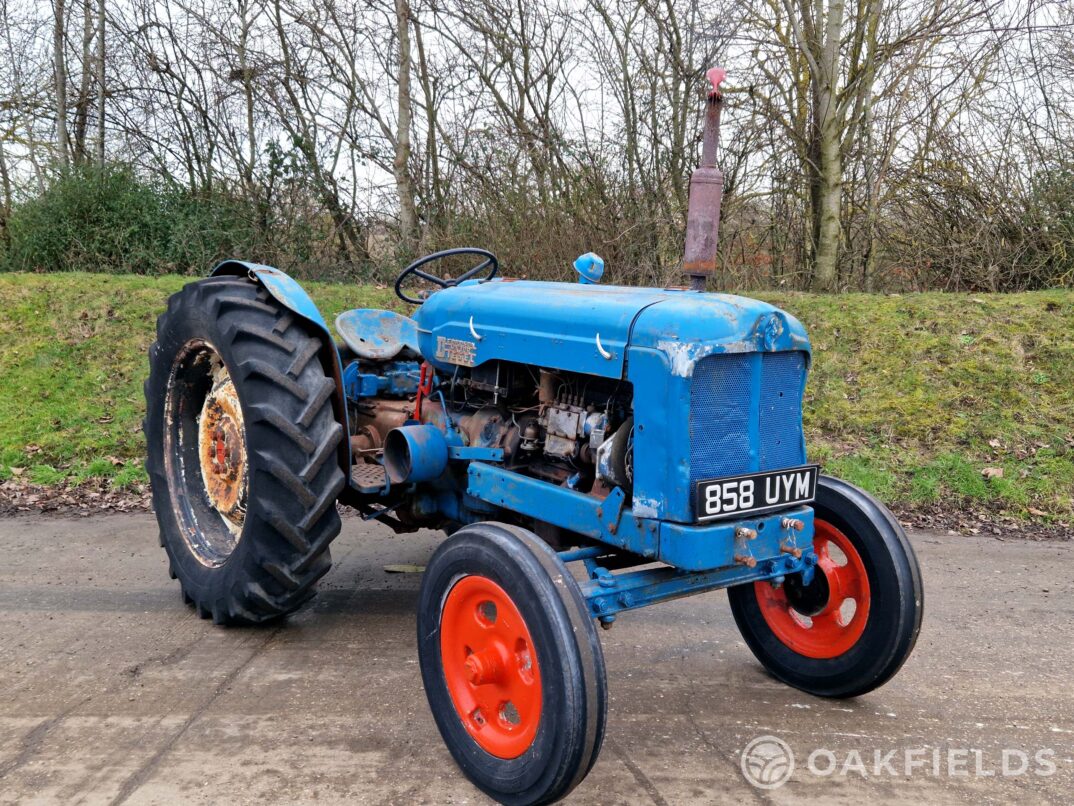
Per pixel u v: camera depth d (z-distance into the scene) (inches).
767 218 402.9
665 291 117.6
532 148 398.0
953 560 183.2
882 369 269.1
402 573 173.3
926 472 225.6
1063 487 217.6
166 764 102.0
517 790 93.4
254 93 446.6
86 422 250.7
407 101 424.5
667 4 394.0
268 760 103.4
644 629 149.0
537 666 92.4
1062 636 146.6
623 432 109.0
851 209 389.1
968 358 268.8
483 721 101.0
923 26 351.3
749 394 106.7
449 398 143.3
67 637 138.9
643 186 389.1
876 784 101.2
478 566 99.0
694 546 100.2
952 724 116.9
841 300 313.9
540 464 128.1
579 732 88.7
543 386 124.3
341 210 435.8
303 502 128.7
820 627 126.9
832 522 124.0
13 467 229.0
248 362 130.7
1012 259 339.3
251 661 131.2
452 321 135.7
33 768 100.9
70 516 203.3
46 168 442.9
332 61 447.5
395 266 406.9
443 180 435.8
